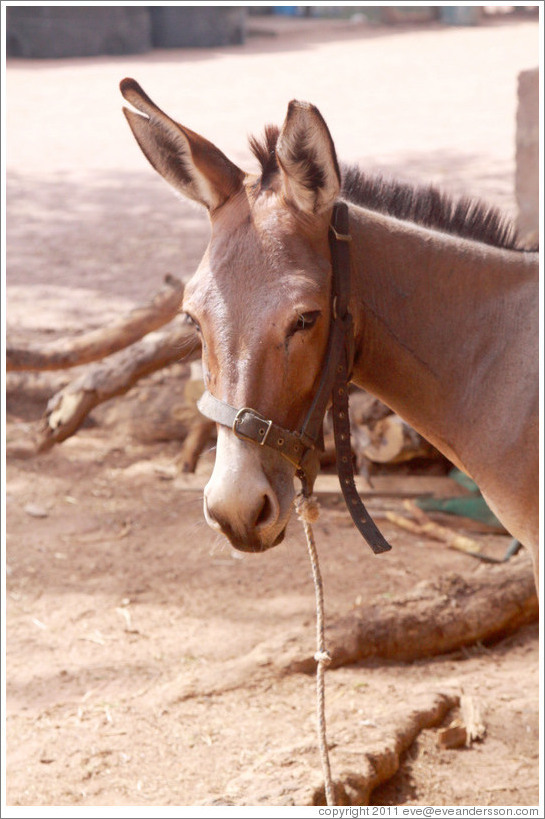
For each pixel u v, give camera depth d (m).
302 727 3.36
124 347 5.33
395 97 18.75
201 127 14.84
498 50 24.62
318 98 18.48
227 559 4.70
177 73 21.28
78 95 19.05
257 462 2.11
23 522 5.05
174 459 5.81
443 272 2.55
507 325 2.54
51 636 4.04
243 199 2.25
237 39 26.47
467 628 3.95
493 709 3.50
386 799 3.03
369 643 3.81
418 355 2.55
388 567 4.57
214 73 21.33
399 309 2.52
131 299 7.90
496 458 2.51
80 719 3.46
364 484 5.38
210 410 2.13
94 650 3.93
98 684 3.69
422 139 14.73
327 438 5.34
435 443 2.68
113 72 21.33
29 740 3.34
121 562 4.68
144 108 2.23
